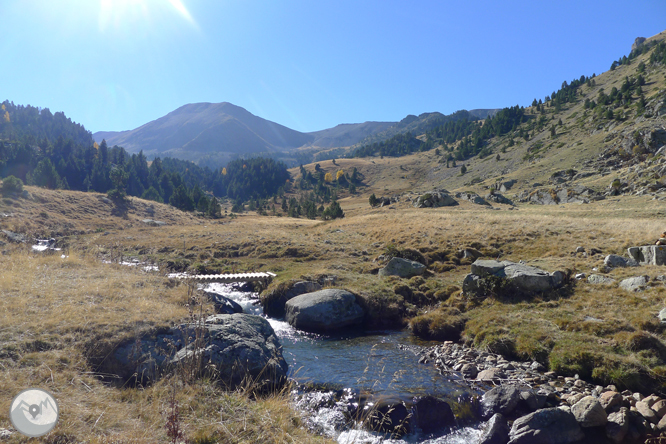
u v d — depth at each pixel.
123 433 5.44
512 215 47.72
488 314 16.52
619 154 115.81
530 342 13.41
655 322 12.86
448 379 11.34
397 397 9.79
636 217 47.06
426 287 21.78
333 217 94.75
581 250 24.92
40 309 9.75
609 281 17.75
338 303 17.83
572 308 15.60
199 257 31.84
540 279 17.72
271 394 8.56
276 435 6.12
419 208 76.19
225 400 7.16
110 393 6.92
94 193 72.38
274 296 20.80
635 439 8.38
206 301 13.92
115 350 8.68
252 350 9.68
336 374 11.33
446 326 16.22
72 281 13.16
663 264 19.50
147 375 8.12
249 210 184.62
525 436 8.16
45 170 110.75
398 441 8.20
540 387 10.64
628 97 177.38
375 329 17.89
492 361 12.86
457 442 8.41
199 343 8.73
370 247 34.03
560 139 182.25
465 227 36.94
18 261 14.98
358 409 9.14
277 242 36.81
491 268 19.38
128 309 10.84
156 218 70.44
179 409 6.40
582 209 60.50
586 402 9.08
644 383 10.44
